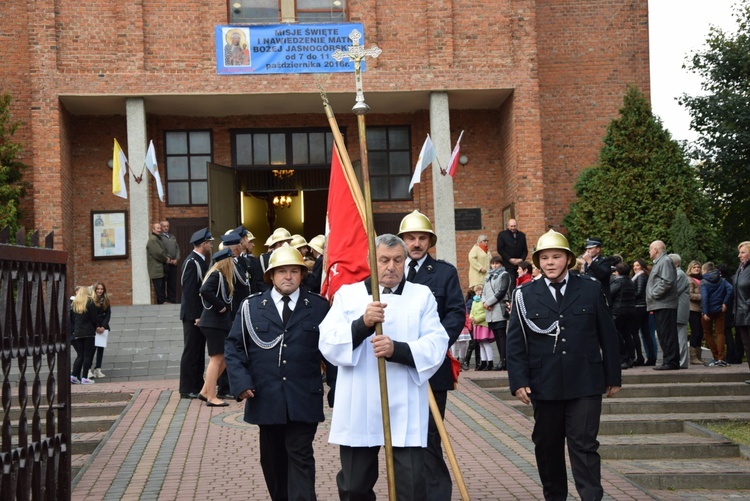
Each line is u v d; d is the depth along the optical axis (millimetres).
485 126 25250
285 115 25078
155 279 22562
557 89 25656
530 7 23344
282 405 7488
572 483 9328
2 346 5512
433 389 7875
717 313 17453
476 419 12266
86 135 24359
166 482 9344
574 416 7898
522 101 23297
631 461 11227
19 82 24281
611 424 12352
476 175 25156
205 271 13664
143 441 11195
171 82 22672
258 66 22859
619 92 25719
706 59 29156
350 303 6520
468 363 17125
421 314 6477
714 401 13359
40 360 6207
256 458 10266
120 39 22594
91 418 12719
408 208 25312
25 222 23484
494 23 23359
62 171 22641
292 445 7570
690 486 10219
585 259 15289
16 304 5863
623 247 23328
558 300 8062
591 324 7996
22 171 23828
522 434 11391
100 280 24203
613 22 25734
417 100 24125
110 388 14969
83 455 11117
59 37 22453
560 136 25609
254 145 25125
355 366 6406
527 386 8055
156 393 14320
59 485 6602
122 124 24516
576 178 25547
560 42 25719
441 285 8156
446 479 7621
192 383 13758
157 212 24516
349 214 8812
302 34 22922
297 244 14344
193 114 24672
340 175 8914
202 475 9602
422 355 6238
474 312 16734
